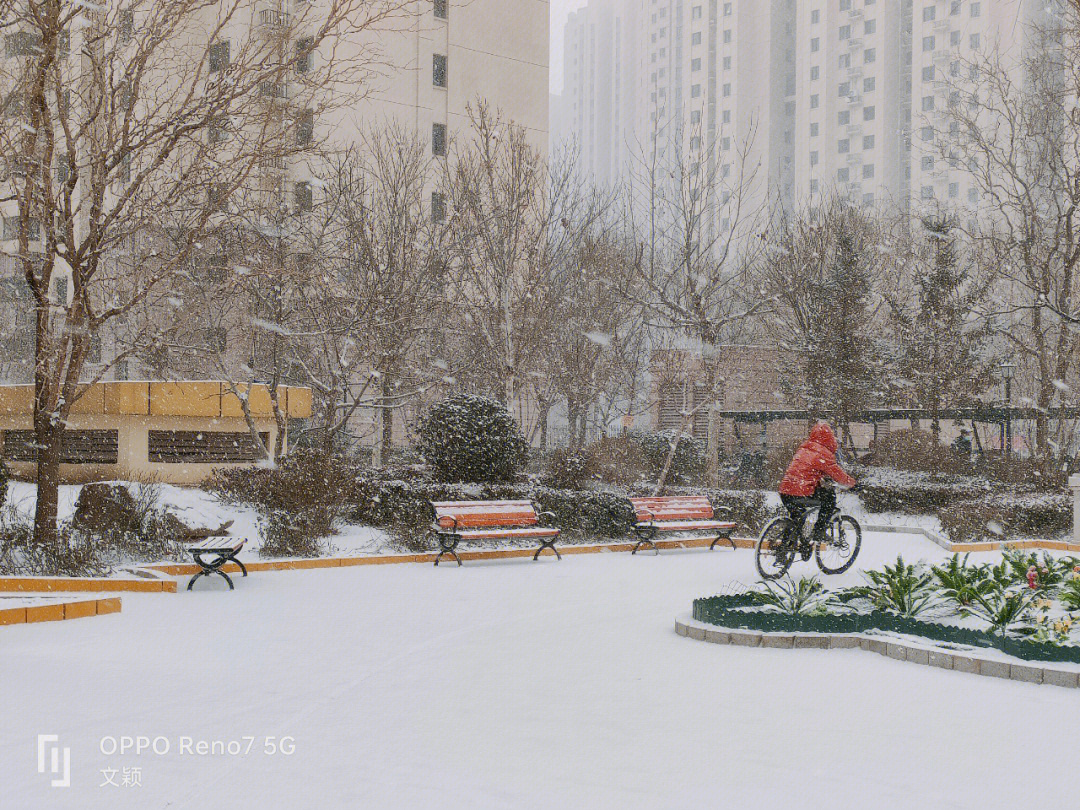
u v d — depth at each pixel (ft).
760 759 16.92
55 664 23.79
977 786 15.52
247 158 42.70
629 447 96.17
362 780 15.70
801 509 41.86
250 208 44.75
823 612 28.81
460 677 23.35
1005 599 28.04
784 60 395.14
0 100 39.37
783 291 100.48
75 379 39.83
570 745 17.74
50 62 37.24
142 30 41.04
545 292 89.30
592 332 102.58
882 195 342.03
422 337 94.22
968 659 23.95
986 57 96.99
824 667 24.50
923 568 32.73
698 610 29.84
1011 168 86.74
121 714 19.53
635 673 23.82
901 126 351.05
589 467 73.41
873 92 351.46
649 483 92.38
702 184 92.68
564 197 95.20
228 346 82.07
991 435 120.37
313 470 53.42
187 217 47.03
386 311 72.13
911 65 346.33
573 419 115.96
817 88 365.81
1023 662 23.43
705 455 99.55
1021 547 56.65
